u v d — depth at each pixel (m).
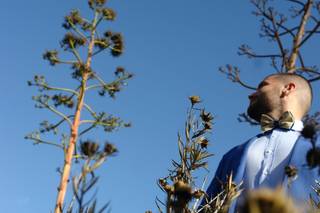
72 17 6.00
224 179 2.49
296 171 1.36
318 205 1.05
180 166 1.83
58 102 5.42
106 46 6.02
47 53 5.70
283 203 0.40
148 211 1.57
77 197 0.81
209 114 1.95
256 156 2.42
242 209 0.41
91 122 5.10
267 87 2.77
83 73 5.57
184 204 0.87
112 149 0.80
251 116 2.83
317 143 2.06
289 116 2.53
